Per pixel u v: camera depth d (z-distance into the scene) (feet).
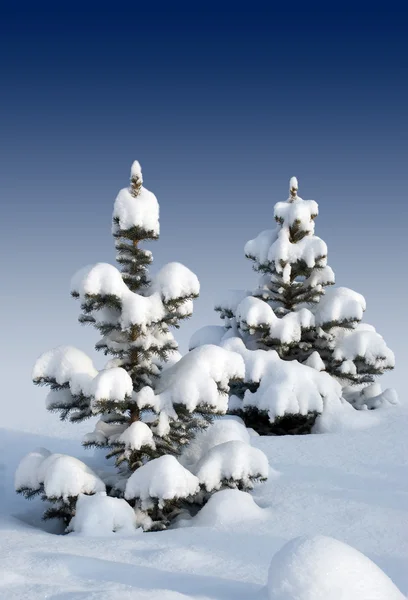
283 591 17.57
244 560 23.30
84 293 31.22
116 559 23.13
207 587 20.08
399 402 62.44
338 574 17.42
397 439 47.96
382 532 27.04
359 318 60.75
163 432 32.09
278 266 61.93
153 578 20.85
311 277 64.75
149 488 29.66
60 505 30.83
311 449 45.65
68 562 21.83
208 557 23.58
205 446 36.76
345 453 44.42
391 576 22.40
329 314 61.26
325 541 18.52
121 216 34.01
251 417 59.93
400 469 40.19
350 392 65.62
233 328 67.41
